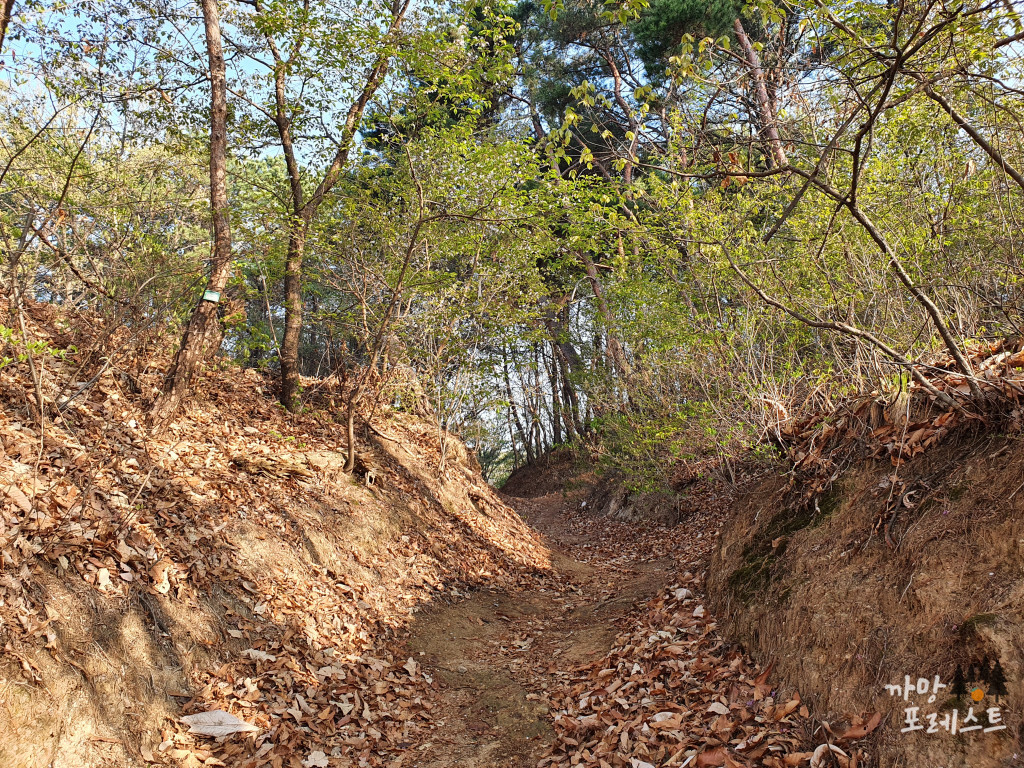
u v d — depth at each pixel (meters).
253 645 4.97
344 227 9.41
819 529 4.38
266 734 4.20
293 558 6.23
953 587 3.16
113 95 7.64
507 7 8.10
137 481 5.60
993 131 5.07
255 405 9.05
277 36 8.48
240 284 8.21
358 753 4.35
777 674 3.91
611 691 4.73
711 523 11.15
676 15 11.55
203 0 8.02
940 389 4.07
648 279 9.42
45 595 3.96
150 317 6.92
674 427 9.73
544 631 7.16
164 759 3.75
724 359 7.91
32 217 5.57
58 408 5.70
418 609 6.93
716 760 3.43
